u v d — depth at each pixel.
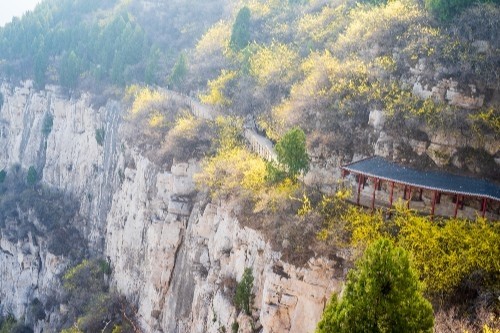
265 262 42.66
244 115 66.19
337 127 49.50
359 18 61.59
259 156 54.88
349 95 50.59
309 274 39.47
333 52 59.69
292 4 86.25
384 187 44.03
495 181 42.56
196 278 53.34
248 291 43.62
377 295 23.31
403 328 22.98
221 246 49.56
